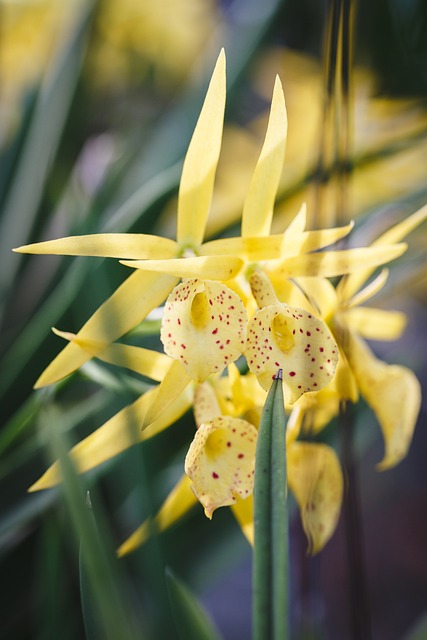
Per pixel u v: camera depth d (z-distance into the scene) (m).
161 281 0.26
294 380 0.25
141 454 0.27
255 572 0.21
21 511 0.32
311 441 0.25
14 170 0.43
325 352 0.25
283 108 0.26
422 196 0.39
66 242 0.25
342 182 0.25
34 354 0.36
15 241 0.42
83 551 0.23
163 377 0.26
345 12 0.24
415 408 0.28
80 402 0.39
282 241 0.26
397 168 0.43
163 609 0.25
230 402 0.27
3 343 0.41
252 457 0.25
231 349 0.25
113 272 0.33
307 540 0.25
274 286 0.26
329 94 0.25
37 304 0.42
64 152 0.42
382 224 0.40
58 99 0.42
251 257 0.26
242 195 0.41
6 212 0.43
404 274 0.38
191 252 0.26
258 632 0.21
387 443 0.28
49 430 0.26
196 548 0.37
